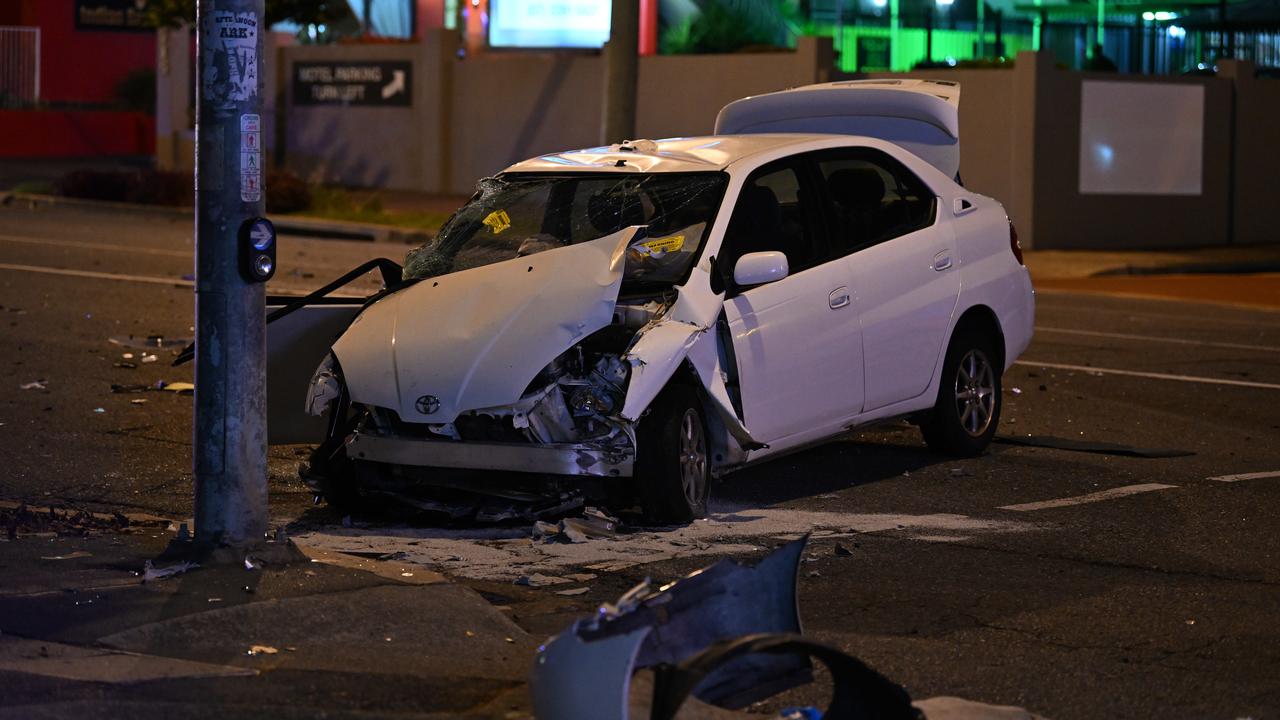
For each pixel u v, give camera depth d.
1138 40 47.44
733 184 12.18
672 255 11.73
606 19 45.12
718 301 11.48
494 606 9.30
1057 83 37.06
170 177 42.38
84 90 64.44
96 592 9.05
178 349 19.25
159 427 14.86
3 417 15.01
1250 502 12.47
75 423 14.88
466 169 46.59
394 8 54.31
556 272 11.31
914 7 47.25
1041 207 37.12
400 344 11.23
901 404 13.25
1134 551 10.93
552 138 44.66
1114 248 38.31
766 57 40.25
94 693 7.55
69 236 33.31
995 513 12.02
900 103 14.87
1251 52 46.41
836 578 10.13
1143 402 17.17
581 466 10.69
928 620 9.24
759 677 7.30
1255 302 27.77
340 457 11.66
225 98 9.54
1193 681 8.20
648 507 11.18
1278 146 40.62
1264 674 8.34
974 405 14.16
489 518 11.20
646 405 10.73
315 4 49.78
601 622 6.60
